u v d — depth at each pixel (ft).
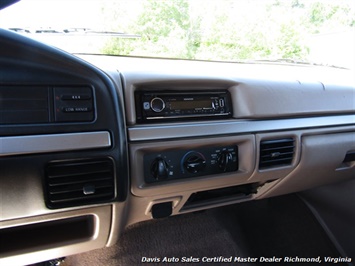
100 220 2.55
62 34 3.51
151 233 4.91
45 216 2.28
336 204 4.62
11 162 2.06
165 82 2.81
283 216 5.20
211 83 2.99
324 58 5.07
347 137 3.77
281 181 3.62
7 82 2.05
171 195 2.94
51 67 2.14
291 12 4.80
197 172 2.88
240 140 3.05
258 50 4.75
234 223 5.19
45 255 2.72
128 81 2.67
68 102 2.20
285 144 3.37
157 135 2.69
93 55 3.70
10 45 2.00
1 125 2.03
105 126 2.31
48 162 2.16
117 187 2.40
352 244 4.36
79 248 2.80
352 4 5.00
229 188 3.76
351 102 3.79
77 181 2.28
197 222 5.19
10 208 2.15
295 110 3.37
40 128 2.12
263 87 3.21
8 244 2.65
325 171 3.82
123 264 4.34
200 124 2.88
